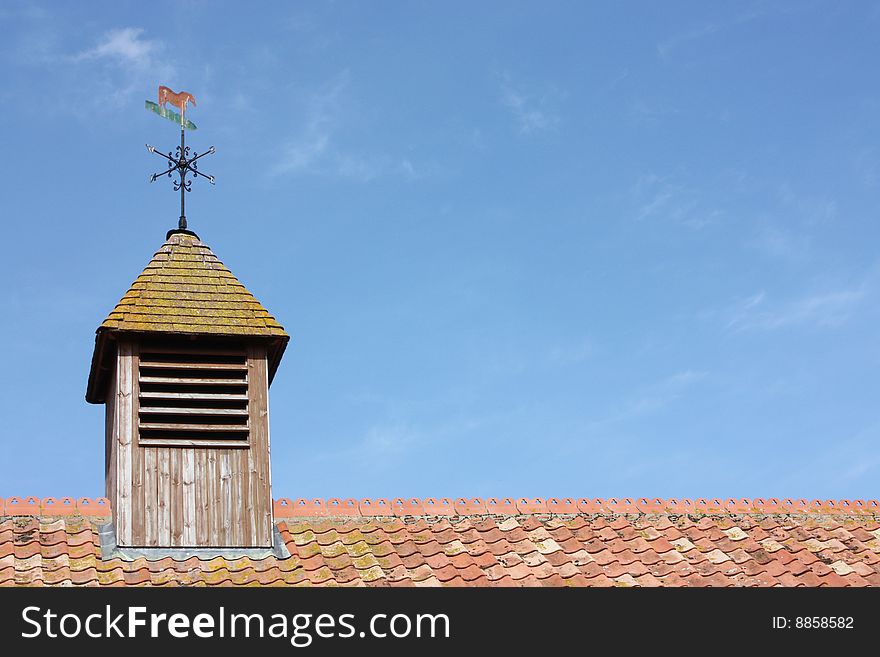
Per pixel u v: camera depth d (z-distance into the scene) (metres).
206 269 19.92
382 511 19.17
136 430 18.41
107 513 18.33
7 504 18.16
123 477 18.09
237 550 18.11
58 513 18.19
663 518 19.80
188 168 20.66
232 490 18.38
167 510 18.08
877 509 20.67
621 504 19.89
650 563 18.70
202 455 18.44
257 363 19.19
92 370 19.89
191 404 18.84
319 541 18.48
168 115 20.55
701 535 19.52
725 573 18.52
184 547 17.97
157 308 19.12
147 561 17.62
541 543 18.86
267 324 19.30
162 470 18.27
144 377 18.81
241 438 18.77
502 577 17.97
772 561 18.88
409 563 18.14
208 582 17.33
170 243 20.22
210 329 19.00
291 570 17.70
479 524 19.20
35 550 17.47
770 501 20.41
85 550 17.58
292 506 18.97
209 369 18.98
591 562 18.52
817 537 19.73
